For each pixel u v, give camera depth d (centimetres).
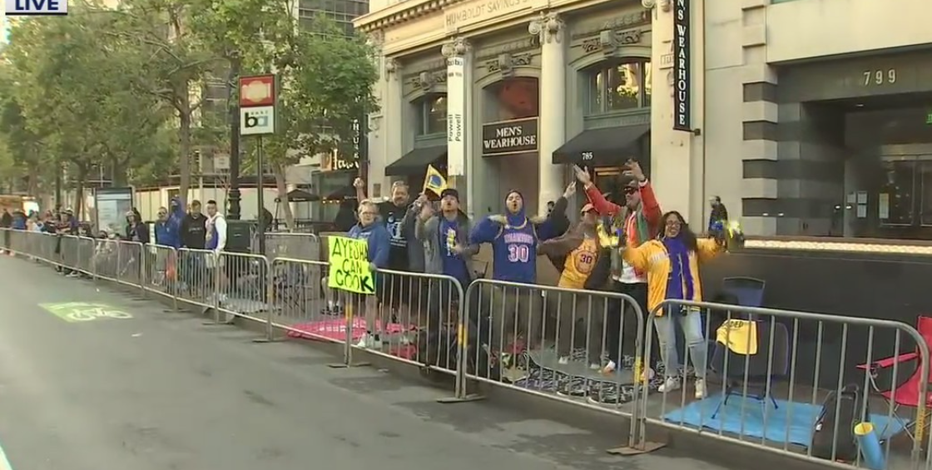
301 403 722
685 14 1352
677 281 708
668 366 620
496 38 1945
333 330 954
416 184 2238
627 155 1544
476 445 599
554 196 1758
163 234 1653
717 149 1354
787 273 765
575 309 677
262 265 1109
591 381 663
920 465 514
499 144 1934
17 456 560
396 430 639
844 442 516
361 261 885
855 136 1298
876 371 605
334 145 2122
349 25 3538
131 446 585
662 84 1455
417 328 820
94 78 2103
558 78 1747
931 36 1106
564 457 572
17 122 3095
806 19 1234
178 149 3509
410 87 2272
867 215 1274
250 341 1044
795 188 1294
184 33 2162
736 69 1320
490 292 745
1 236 3222
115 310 1335
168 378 817
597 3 1631
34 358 909
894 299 686
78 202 3550
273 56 1758
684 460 567
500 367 734
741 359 593
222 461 552
